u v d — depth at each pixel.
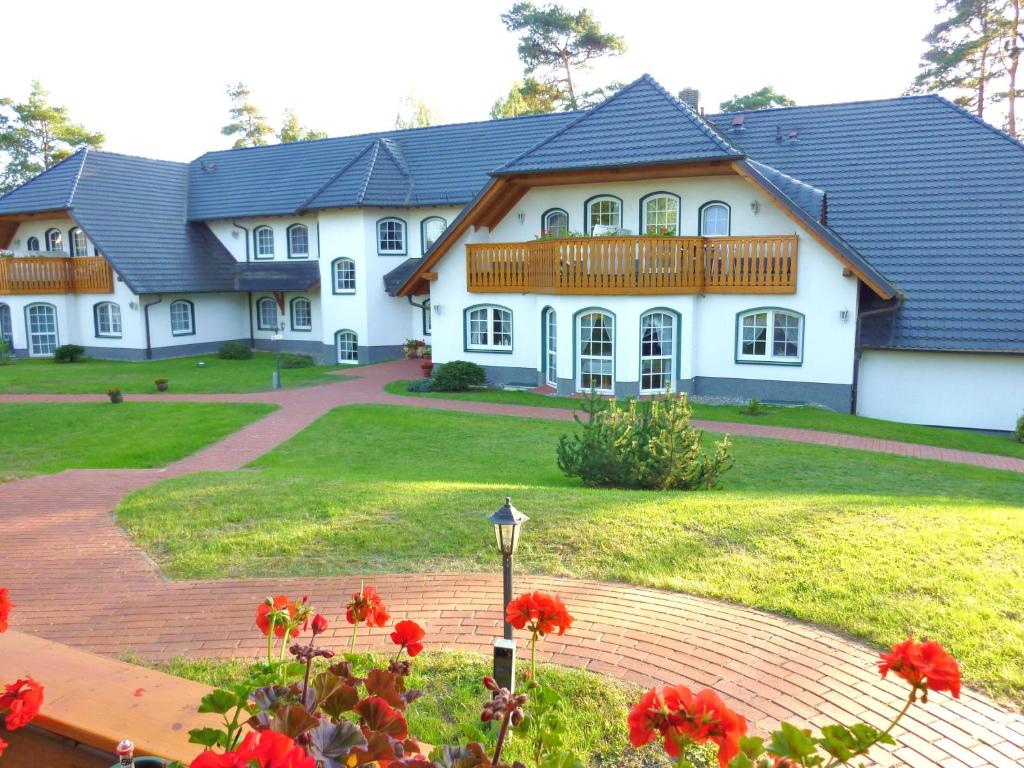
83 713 3.66
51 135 54.25
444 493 10.66
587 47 48.09
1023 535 8.20
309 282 32.38
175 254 33.34
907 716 5.06
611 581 7.55
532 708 3.46
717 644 6.15
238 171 36.69
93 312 33.12
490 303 24.52
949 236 21.55
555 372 23.28
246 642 6.50
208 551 8.73
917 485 12.82
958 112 24.27
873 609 6.51
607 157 21.22
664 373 21.91
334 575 7.93
